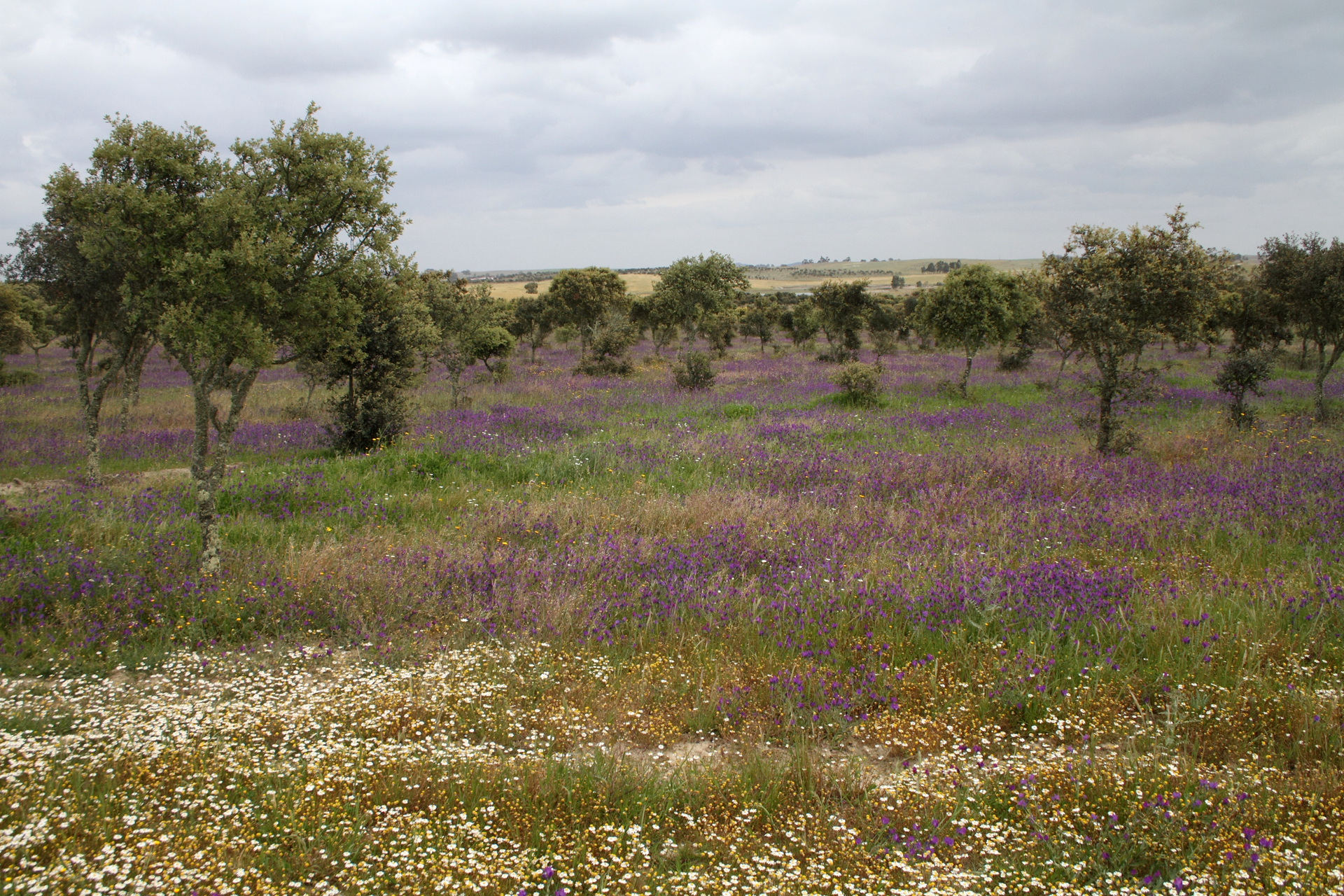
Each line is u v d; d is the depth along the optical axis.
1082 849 3.63
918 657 6.12
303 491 11.32
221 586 7.43
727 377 32.19
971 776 4.39
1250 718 4.92
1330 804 3.84
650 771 4.50
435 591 7.49
